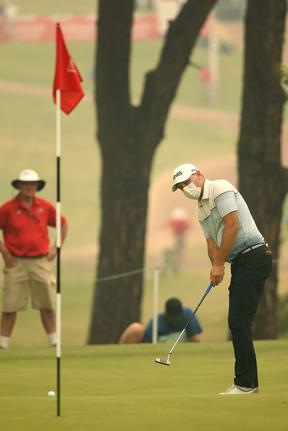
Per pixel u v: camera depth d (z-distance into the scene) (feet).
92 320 196.24
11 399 76.59
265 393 79.92
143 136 194.08
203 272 433.07
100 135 196.54
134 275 195.00
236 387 80.43
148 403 73.61
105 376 94.63
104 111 194.80
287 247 444.14
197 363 105.29
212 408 70.90
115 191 195.31
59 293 70.85
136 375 95.35
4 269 128.57
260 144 178.60
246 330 80.18
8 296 127.95
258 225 178.19
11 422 65.67
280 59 178.60
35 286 128.67
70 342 284.20
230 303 81.10
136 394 81.87
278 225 179.63
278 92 178.29
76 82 81.82
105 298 194.80
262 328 174.91
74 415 68.33
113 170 195.31
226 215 79.46
